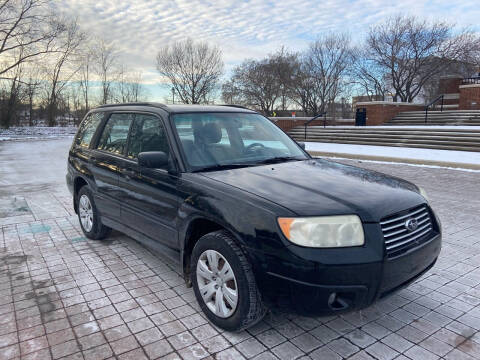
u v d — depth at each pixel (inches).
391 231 104.3
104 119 189.8
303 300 96.0
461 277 151.6
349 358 102.6
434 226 122.3
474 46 1349.7
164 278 152.9
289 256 96.0
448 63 1409.9
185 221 123.9
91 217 193.0
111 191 168.2
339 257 94.7
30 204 282.4
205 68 2064.5
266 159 147.2
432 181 356.8
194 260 122.7
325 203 103.0
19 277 154.6
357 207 102.0
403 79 1525.6
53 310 128.6
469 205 264.4
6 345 109.0
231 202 109.7
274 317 123.1
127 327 118.1
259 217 102.3
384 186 120.3
